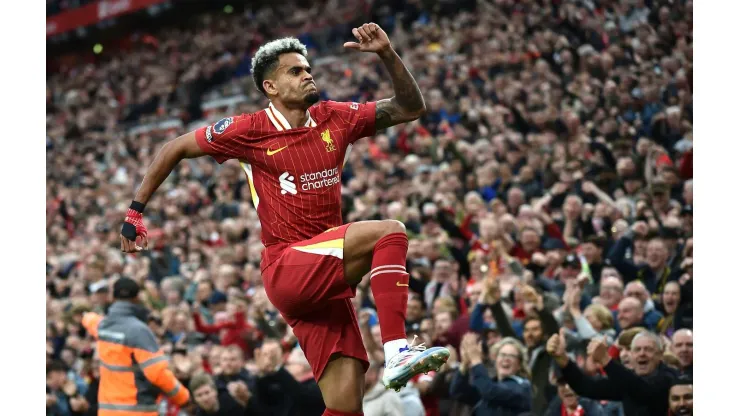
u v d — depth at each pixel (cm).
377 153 1260
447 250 852
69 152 2152
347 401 369
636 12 1178
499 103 1277
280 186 367
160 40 2464
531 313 591
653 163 856
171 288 933
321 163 367
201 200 1377
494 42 1427
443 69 1471
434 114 1310
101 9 2508
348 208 1048
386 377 332
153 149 1978
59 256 1367
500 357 554
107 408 593
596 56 1155
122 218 1397
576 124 1061
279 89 368
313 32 2091
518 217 909
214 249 1109
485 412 548
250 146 367
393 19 1905
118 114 2309
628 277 695
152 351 593
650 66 1055
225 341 762
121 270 1068
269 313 783
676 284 588
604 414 546
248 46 2256
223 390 609
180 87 2261
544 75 1245
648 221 743
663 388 496
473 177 1024
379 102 380
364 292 735
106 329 601
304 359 612
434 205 919
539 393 582
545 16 1375
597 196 859
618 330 614
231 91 2136
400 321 339
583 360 570
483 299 633
